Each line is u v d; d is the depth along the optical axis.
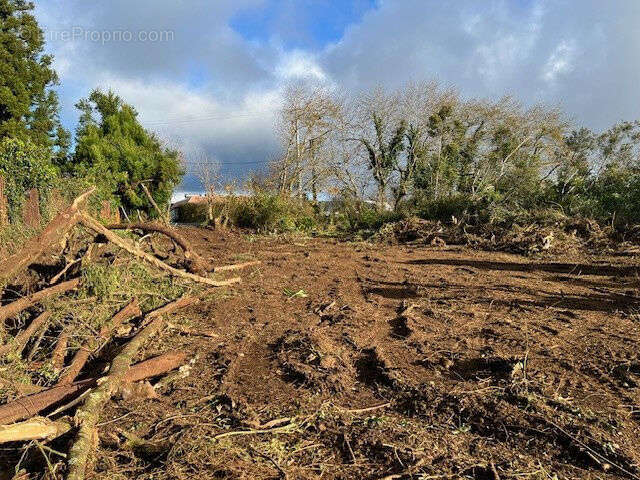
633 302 5.75
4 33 19.09
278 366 3.79
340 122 27.94
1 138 18.11
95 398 2.76
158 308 5.05
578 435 2.64
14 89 18.97
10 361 3.39
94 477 2.31
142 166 19.73
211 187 19.62
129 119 21.94
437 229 13.89
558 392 3.20
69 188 10.84
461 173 27.34
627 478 2.31
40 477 2.25
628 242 10.79
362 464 2.48
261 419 2.95
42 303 4.23
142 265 5.44
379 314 5.28
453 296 6.14
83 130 20.53
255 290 6.51
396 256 10.43
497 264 9.00
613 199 13.00
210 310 5.39
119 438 2.69
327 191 26.98
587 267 8.45
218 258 9.95
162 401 3.20
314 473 2.40
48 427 2.40
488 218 13.95
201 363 3.88
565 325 4.76
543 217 12.62
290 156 28.61
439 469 2.41
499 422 2.83
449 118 26.94
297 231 16.92
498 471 2.38
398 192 27.12
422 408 3.06
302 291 6.38
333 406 3.12
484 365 3.69
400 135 27.23
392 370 3.63
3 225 6.39
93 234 5.18
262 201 18.25
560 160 28.05
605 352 3.93
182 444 2.61
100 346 3.90
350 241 14.14
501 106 27.11
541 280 7.28
